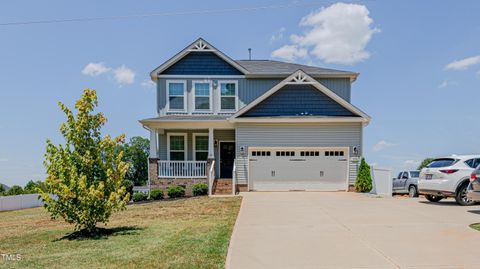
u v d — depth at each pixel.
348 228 8.52
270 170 19.00
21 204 21.98
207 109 21.64
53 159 8.83
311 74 21.34
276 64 24.00
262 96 19.44
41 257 6.71
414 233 7.89
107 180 9.13
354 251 6.45
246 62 24.78
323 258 6.04
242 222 9.52
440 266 5.55
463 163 12.72
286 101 19.77
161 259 6.13
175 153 21.69
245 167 18.98
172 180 19.28
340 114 19.61
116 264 5.95
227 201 14.52
